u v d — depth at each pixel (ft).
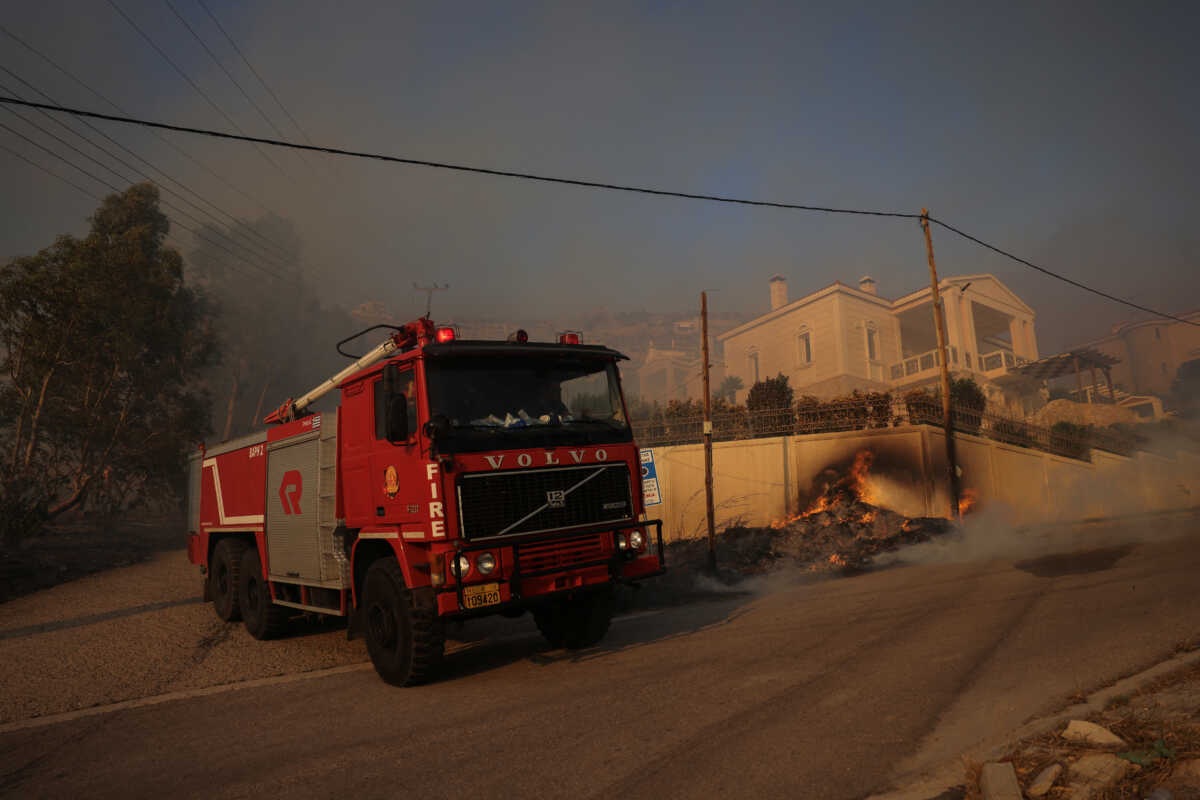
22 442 82.17
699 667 21.61
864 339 124.26
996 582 34.83
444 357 21.74
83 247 83.76
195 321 112.57
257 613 31.09
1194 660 18.04
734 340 145.38
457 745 15.84
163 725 19.25
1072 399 143.43
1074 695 16.22
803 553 52.11
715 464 70.59
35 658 27.96
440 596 19.79
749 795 12.12
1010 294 135.64
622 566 23.18
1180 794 10.39
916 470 62.75
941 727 14.93
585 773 13.64
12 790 14.98
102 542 76.13
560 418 23.25
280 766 15.34
